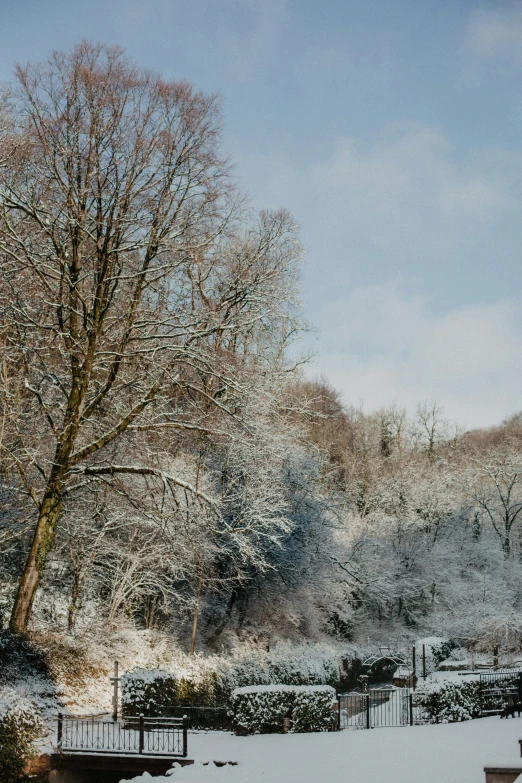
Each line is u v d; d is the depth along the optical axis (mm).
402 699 23328
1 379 21891
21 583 21547
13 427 22766
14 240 21781
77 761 16000
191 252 22750
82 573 26828
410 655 37781
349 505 54406
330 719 20078
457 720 22109
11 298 21609
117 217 21688
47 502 21828
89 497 26312
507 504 54094
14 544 26000
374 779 13391
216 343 24047
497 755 15539
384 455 70125
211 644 33312
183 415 25078
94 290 22266
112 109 21828
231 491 30234
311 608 38938
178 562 28250
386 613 50625
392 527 53719
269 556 34750
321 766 14727
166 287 24000
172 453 28531
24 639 21078
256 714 19375
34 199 21578
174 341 23719
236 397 24578
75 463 22984
